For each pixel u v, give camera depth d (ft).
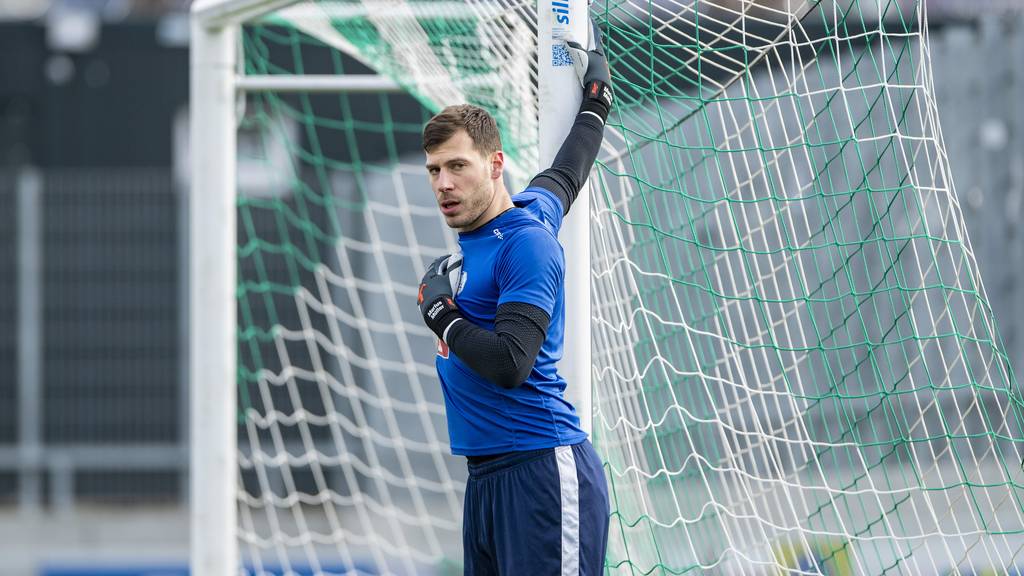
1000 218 89.61
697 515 53.06
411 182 94.53
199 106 53.42
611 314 45.09
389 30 51.13
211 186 53.42
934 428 75.20
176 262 97.76
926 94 39.93
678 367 54.24
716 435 58.90
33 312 97.30
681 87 49.16
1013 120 89.66
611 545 44.24
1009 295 88.94
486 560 34.04
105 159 105.81
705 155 49.44
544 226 32.48
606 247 44.52
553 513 31.99
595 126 37.76
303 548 83.10
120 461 97.09
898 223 75.41
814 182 43.93
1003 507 71.20
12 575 83.05
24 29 105.50
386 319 92.94
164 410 97.50
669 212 50.80
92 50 105.91
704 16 42.32
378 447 91.86
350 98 99.66
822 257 69.87
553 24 38.34
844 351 71.97
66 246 97.50
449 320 31.09
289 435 91.86
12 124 105.70
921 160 74.95
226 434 53.42
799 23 41.81
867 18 72.08
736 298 44.11
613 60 42.86
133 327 97.66
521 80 44.75
